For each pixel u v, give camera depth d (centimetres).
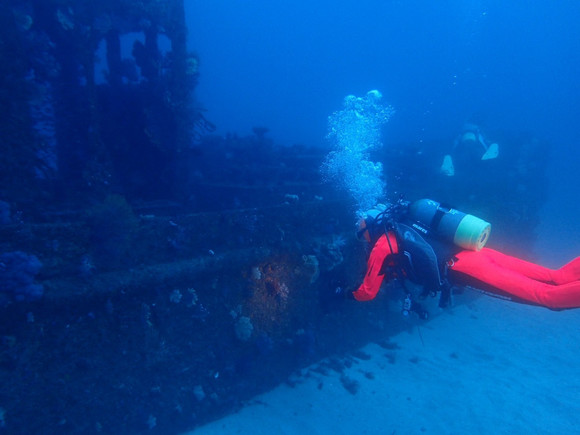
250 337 490
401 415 524
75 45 495
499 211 914
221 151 848
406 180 905
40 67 477
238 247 473
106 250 371
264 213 501
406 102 6806
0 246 317
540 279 320
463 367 667
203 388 456
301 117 6181
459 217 320
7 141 417
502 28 8556
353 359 637
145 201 630
